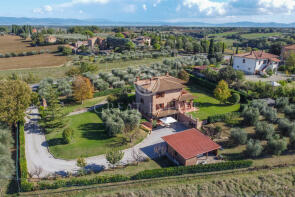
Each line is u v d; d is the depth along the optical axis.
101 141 37.00
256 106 44.19
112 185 27.20
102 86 61.16
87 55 129.88
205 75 69.44
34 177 28.52
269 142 32.84
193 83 69.44
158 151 34.41
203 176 28.69
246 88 56.94
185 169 28.84
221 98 49.75
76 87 52.59
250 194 26.08
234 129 36.00
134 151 34.44
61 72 88.44
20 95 39.72
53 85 66.12
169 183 27.62
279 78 69.81
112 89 61.00
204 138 33.91
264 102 45.50
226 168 29.61
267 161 31.28
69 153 33.78
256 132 36.72
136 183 27.48
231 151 33.81
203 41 138.50
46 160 32.31
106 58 107.75
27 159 32.47
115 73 75.19
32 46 167.25
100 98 57.59
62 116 42.66
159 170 28.38
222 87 50.22
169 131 40.97
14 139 38.56
